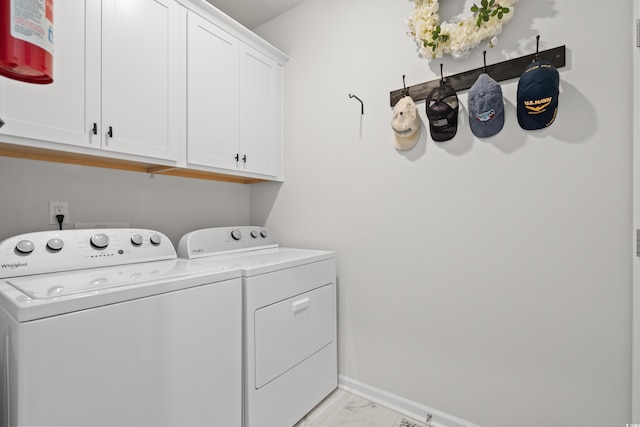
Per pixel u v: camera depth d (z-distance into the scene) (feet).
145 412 3.30
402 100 5.28
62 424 2.73
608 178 3.94
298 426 5.19
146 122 4.77
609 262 3.94
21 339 2.53
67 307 2.78
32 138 3.69
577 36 4.11
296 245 7.07
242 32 6.21
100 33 4.27
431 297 5.33
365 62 6.07
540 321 4.41
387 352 5.81
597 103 3.99
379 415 5.52
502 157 4.66
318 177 6.72
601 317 4.00
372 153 5.97
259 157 6.65
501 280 4.70
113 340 3.07
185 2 5.29
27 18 1.04
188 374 3.70
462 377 5.04
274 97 7.05
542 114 4.16
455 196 5.08
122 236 4.76
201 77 5.50
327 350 5.95
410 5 5.55
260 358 4.52
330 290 6.05
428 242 5.35
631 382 3.81
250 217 7.98
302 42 7.00
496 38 4.64
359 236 6.14
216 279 4.03
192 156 5.35
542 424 4.39
